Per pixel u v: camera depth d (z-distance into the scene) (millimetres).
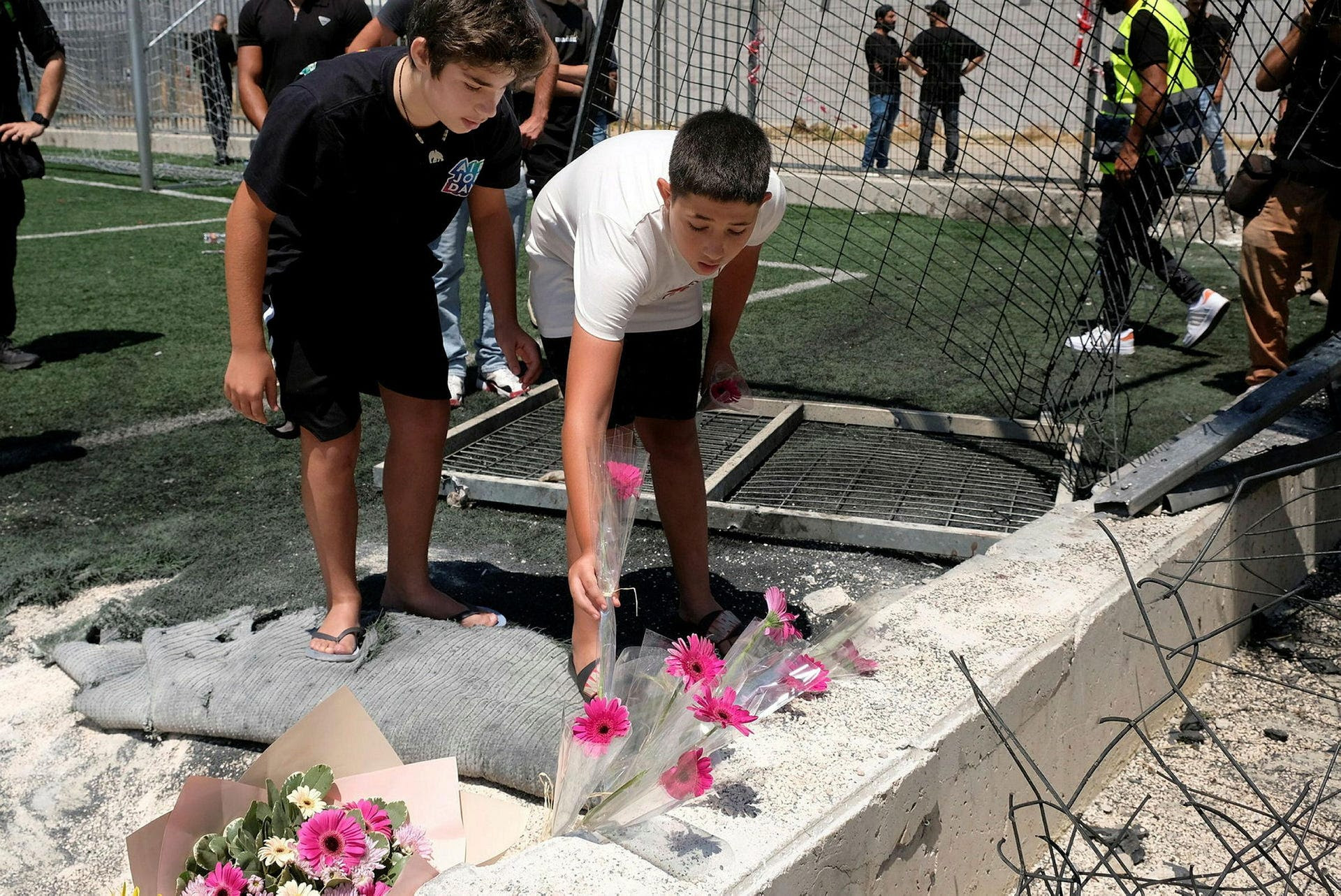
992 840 2053
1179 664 2727
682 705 1709
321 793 1972
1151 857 2248
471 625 2809
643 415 2605
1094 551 2590
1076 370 4203
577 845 1535
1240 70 3588
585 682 2338
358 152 2330
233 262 2367
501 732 2234
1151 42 4777
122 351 5926
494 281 2758
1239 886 2148
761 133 2033
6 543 3535
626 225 2102
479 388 5328
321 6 5035
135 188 12570
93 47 15109
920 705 1908
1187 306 5816
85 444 4504
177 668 2582
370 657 2551
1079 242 9039
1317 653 3016
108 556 3422
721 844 1530
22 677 2777
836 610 3041
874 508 3607
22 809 2301
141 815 2279
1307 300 7027
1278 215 4676
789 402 4699
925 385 5273
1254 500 3023
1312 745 2605
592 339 2100
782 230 9523
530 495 3760
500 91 2229
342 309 2516
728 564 3365
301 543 3547
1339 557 3557
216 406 5008
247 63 5129
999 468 4012
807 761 1736
